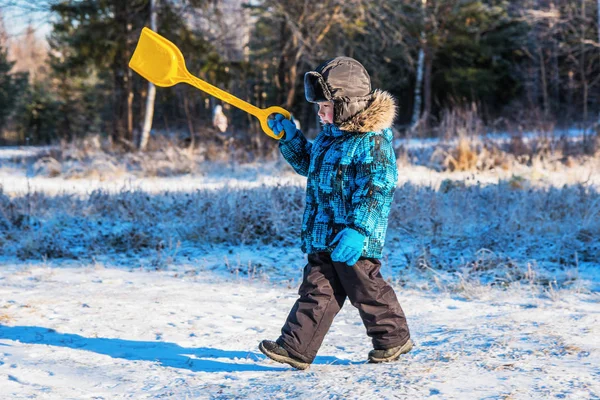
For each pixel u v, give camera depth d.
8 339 4.27
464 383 3.00
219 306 5.36
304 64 24.91
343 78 3.32
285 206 9.09
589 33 29.53
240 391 3.12
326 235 3.40
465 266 6.72
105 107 41.62
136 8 22.25
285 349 3.45
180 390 3.21
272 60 25.62
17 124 44.03
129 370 3.61
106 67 24.19
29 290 5.88
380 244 3.40
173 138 20.83
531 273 6.41
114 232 8.59
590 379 3.03
